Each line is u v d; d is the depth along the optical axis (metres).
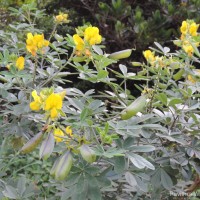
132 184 0.72
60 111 0.64
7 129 0.92
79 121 0.72
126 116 0.69
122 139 0.74
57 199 0.98
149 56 0.94
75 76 2.04
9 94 0.89
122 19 2.04
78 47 0.81
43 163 1.57
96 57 0.81
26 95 0.89
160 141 0.84
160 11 2.02
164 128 0.78
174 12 1.95
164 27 1.97
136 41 1.95
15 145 0.93
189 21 0.97
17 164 1.51
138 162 0.66
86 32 0.80
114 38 1.97
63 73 0.90
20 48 1.13
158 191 0.85
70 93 0.86
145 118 0.73
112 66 1.98
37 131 0.98
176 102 0.78
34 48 0.87
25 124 0.90
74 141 0.66
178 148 0.82
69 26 2.14
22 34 1.54
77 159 0.71
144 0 2.10
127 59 2.00
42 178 1.50
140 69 1.97
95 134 0.72
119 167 0.68
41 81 0.98
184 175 0.81
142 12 2.03
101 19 2.00
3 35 1.21
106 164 0.78
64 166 0.64
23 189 0.84
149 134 0.77
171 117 0.84
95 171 0.69
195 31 0.95
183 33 0.95
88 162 0.67
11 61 0.88
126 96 0.89
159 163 0.79
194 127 0.84
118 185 0.93
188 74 0.93
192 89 0.87
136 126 0.69
